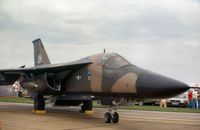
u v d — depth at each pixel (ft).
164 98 35.94
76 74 50.26
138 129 36.47
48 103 57.06
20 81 59.47
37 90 54.90
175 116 54.80
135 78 38.04
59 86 52.85
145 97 37.29
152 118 50.31
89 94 48.55
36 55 72.08
